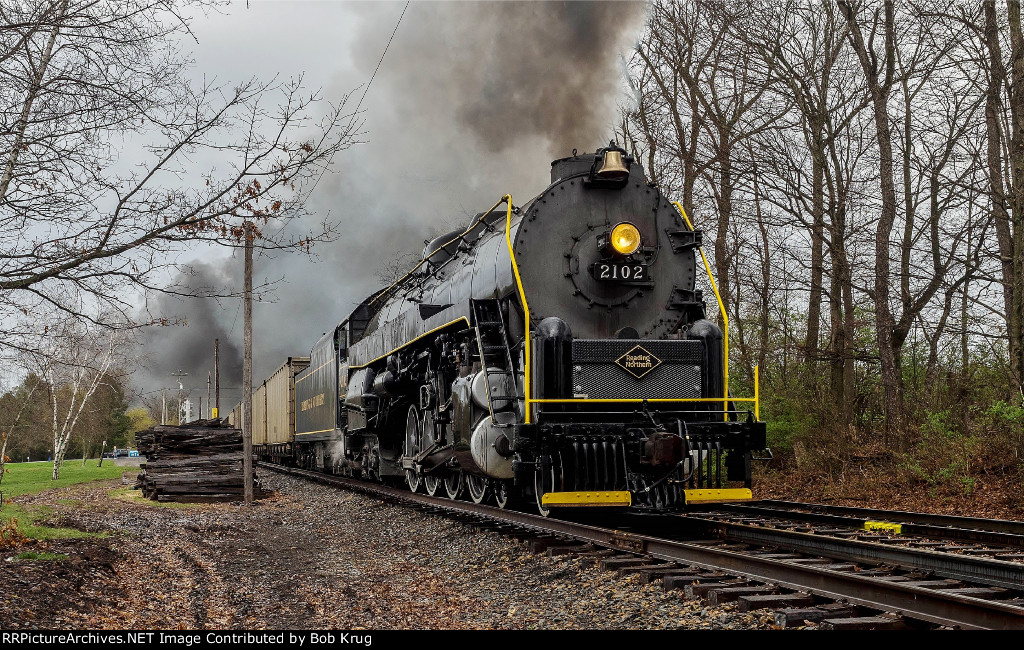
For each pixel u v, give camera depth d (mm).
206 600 7367
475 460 10500
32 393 22484
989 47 14328
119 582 7957
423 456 13281
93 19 6977
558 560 8062
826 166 17422
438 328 12367
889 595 5543
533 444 9430
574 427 9438
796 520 11219
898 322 17547
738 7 18156
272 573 8719
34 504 15172
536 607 6680
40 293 7043
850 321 18359
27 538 9281
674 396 10023
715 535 9781
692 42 20484
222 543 10938
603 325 10641
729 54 19312
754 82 19016
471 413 10961
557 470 9648
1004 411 13297
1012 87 13852
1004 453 13648
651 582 6945
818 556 8094
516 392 10164
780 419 18516
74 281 7070
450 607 6926
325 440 22422
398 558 9469
